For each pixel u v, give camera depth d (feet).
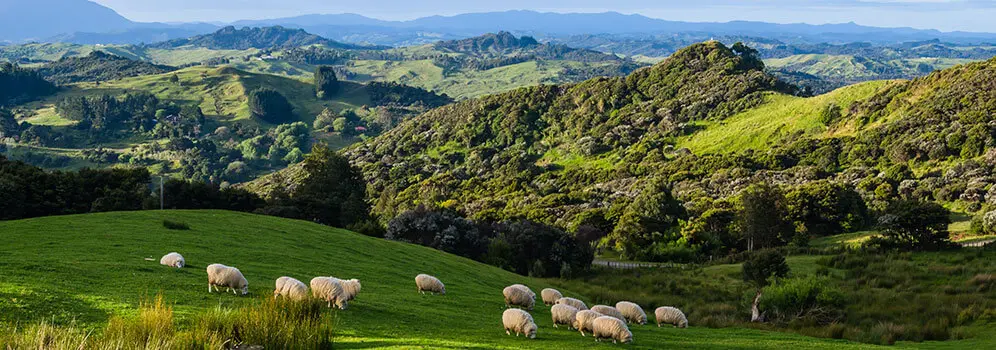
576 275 204.13
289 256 110.73
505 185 526.57
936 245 188.24
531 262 213.87
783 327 107.04
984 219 241.55
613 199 413.39
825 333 94.89
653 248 262.26
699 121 598.34
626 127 606.96
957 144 378.12
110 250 94.79
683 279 174.60
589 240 302.25
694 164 481.05
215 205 257.96
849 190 321.73
